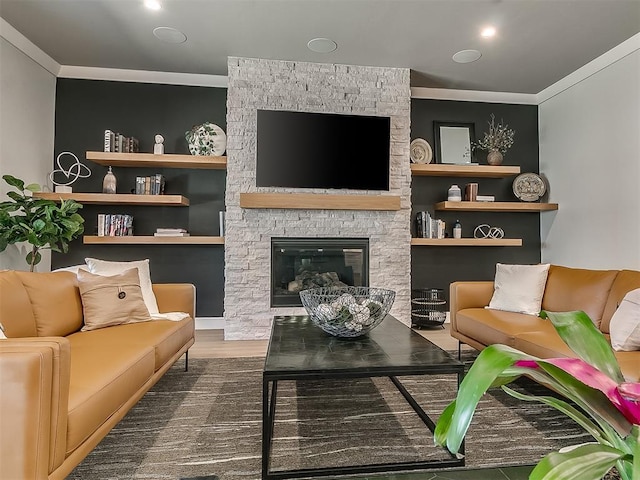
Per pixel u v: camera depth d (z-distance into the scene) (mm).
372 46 3580
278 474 1514
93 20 3154
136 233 4156
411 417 2061
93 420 1348
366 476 1038
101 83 4133
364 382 2582
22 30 3307
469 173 4445
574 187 4180
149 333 2174
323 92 3951
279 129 3855
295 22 3174
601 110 3793
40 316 1991
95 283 2387
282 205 3777
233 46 3592
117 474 1541
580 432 1905
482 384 457
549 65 3949
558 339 2115
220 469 1586
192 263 4238
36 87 3697
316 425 1965
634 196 3434
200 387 2494
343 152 3947
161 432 1896
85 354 1754
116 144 3889
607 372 552
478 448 1756
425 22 3162
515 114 4793
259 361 3074
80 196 3768
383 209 3928
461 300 3123
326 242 3943
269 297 3852
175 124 4234
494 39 3439
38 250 3717
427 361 1683
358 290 2430
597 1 2865
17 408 1046
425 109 4641
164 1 2896
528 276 2961
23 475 1040
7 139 3297
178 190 4223
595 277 2590
